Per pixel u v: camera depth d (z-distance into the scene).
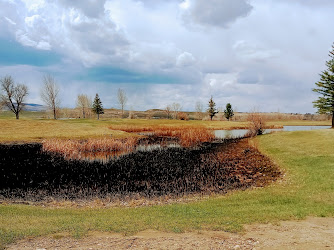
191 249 5.41
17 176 16.92
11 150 26.03
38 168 19.25
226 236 6.28
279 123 78.62
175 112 103.00
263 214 8.37
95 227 6.96
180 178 16.41
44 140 30.81
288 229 6.87
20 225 7.17
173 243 5.76
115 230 6.73
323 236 6.25
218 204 10.47
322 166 16.00
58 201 12.05
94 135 37.25
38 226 7.06
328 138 25.80
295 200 10.40
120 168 19.34
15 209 9.84
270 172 17.38
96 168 19.36
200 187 14.33
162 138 38.91
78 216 8.56
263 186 14.14
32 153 24.89
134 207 10.80
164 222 7.45
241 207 9.70
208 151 27.41
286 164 18.20
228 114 96.69
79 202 11.90
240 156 24.17
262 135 37.50
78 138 34.66
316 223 7.49
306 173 15.09
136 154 25.62
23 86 58.78
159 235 6.36
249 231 6.72
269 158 21.88
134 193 13.33
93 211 9.81
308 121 92.50
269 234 6.45
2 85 56.16
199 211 9.05
